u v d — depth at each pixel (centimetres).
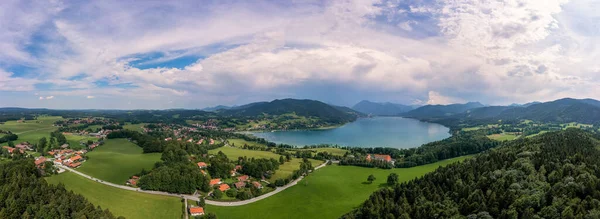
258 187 16950
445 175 12825
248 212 13862
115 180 16750
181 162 18462
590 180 9312
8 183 11975
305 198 15762
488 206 9850
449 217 9869
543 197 9344
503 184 10750
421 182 12812
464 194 11000
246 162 19912
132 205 13200
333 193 16538
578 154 12388
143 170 17488
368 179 18838
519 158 12925
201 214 13125
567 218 8106
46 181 13525
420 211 10644
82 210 10525
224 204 14775
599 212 7919
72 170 17875
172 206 13788
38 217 10125
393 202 11688
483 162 13625
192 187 15650
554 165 11606
